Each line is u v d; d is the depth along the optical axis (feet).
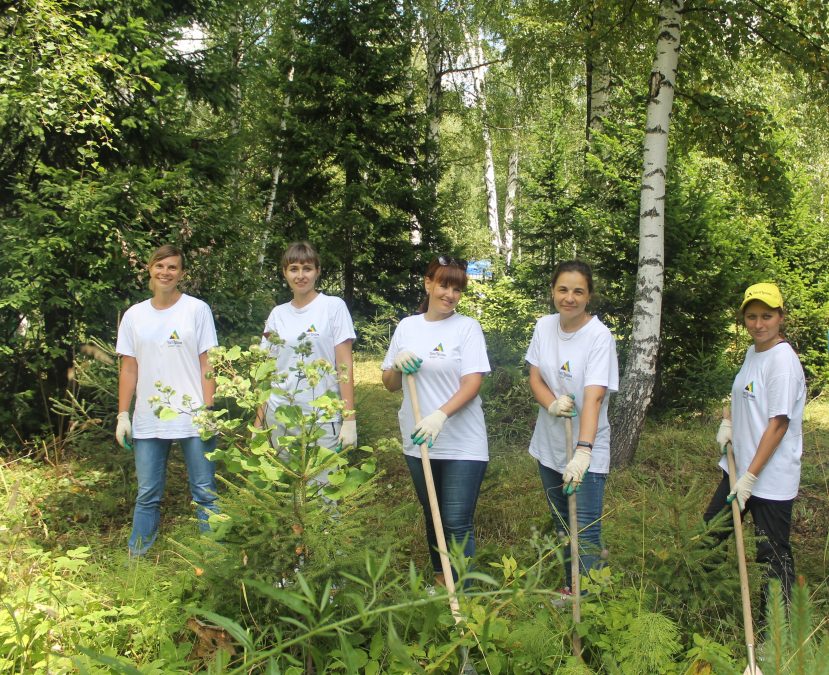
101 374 17.13
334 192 43.27
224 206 21.12
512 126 56.18
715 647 7.80
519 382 22.99
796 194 32.81
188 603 8.61
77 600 8.27
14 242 17.37
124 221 18.94
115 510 14.33
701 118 21.88
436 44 48.32
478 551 11.07
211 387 12.09
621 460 18.66
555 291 10.02
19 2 17.13
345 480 8.21
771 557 9.61
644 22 22.41
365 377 31.83
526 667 7.91
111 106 18.90
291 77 44.14
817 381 30.09
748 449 9.88
